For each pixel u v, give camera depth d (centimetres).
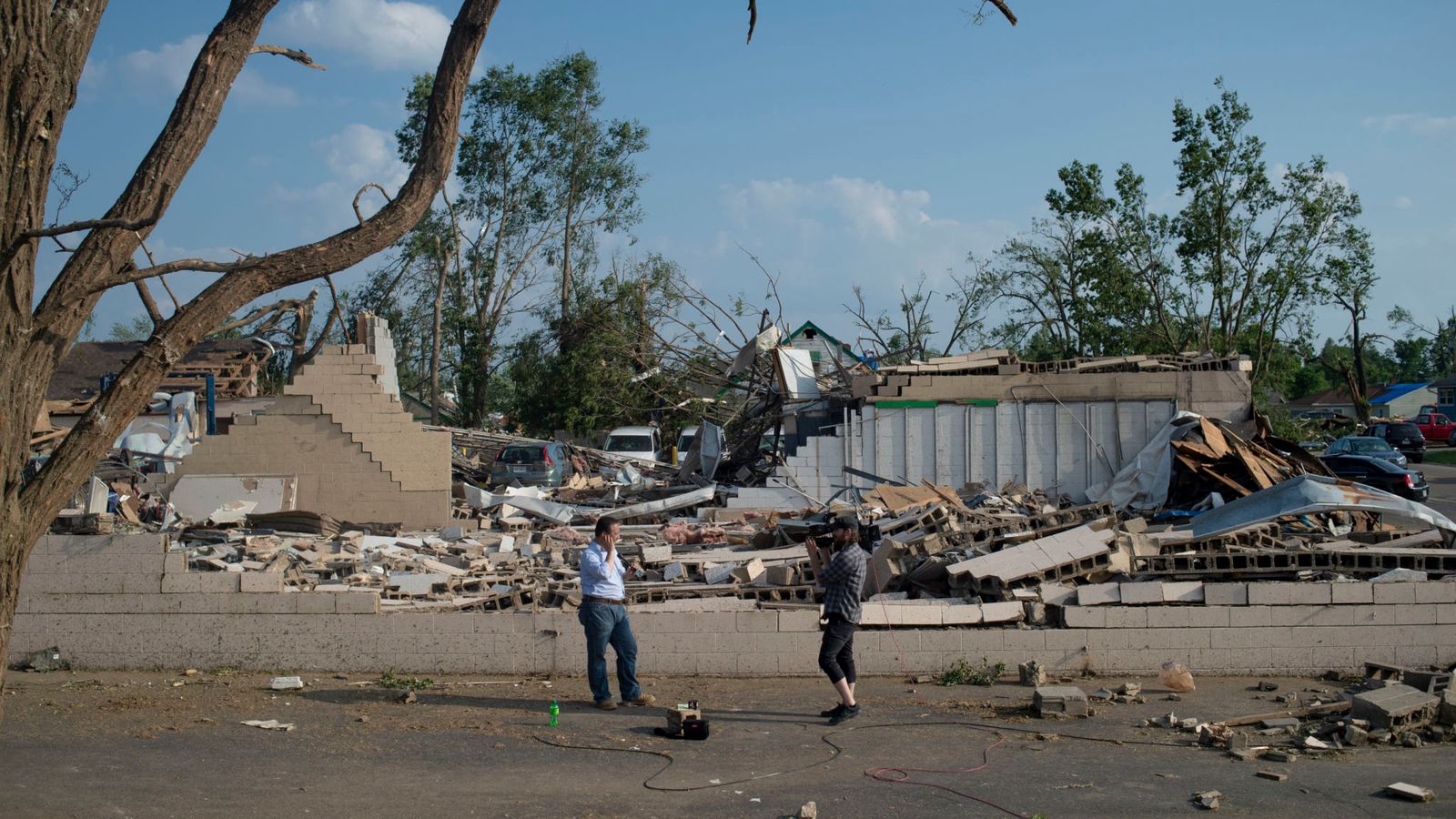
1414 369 10219
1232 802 703
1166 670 1082
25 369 712
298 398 1897
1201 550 1223
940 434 2048
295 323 2095
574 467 2939
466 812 682
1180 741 863
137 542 1148
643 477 2998
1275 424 3053
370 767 785
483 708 984
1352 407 7381
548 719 941
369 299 4544
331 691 1051
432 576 1253
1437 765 790
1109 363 2089
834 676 923
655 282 4125
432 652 1132
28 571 1150
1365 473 2609
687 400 3841
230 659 1143
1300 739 859
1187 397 2014
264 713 955
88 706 969
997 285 4312
